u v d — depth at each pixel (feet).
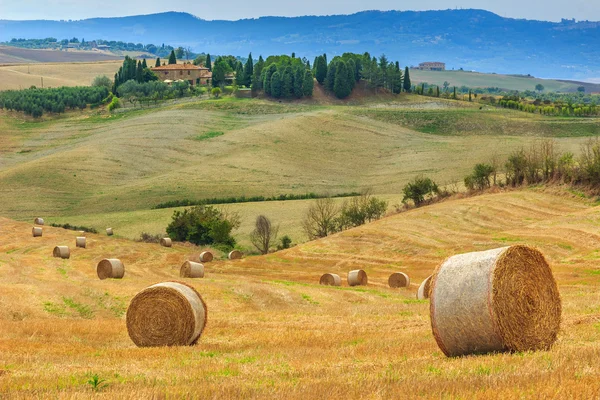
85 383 80.59
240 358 99.96
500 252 87.35
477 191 445.37
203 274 253.85
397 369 79.92
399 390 65.36
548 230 336.29
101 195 650.02
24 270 255.50
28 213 593.83
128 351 111.55
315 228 457.27
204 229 438.81
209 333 133.49
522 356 82.17
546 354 80.53
